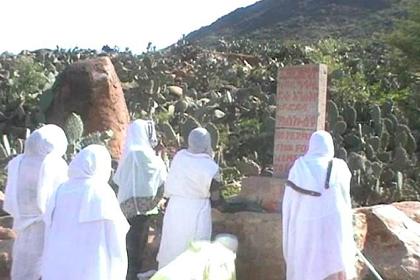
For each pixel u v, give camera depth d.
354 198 10.95
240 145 14.20
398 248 8.49
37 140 7.05
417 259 8.40
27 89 16.72
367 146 13.31
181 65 21.91
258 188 8.34
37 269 7.07
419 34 20.48
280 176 8.31
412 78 20.02
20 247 7.09
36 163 7.05
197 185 7.47
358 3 56.62
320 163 6.94
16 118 15.49
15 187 7.07
